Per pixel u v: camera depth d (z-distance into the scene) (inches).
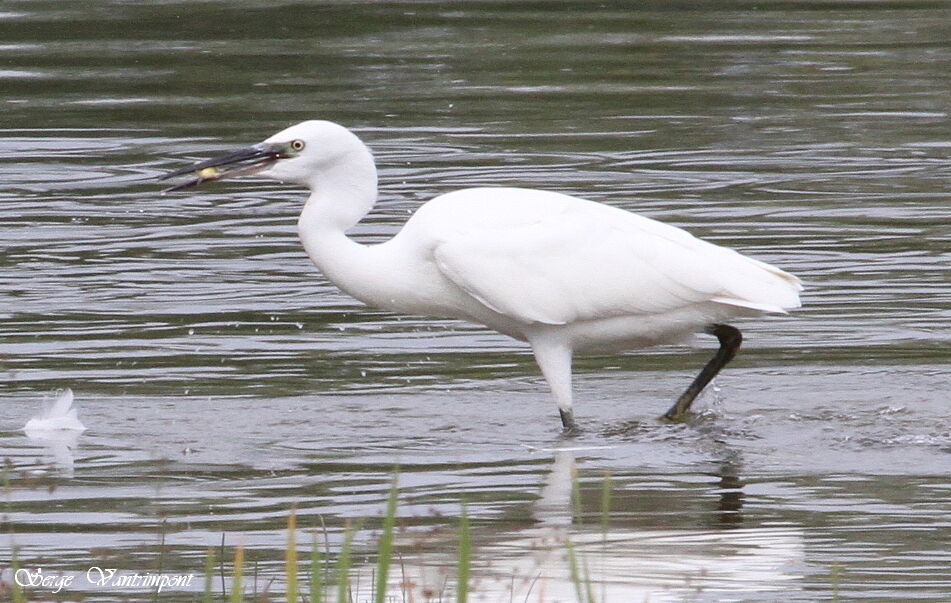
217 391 508.1
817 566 352.5
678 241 479.5
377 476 427.2
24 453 447.2
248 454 447.5
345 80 999.0
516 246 472.7
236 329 575.8
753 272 474.6
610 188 763.4
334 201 488.1
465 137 864.3
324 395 505.0
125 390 508.1
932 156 821.9
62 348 551.2
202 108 928.9
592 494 408.5
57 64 1044.5
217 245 690.2
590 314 476.7
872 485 415.2
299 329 577.3
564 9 1234.0
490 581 344.8
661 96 957.2
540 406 499.5
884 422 479.2
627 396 511.8
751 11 1224.2
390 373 529.7
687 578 345.7
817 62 1043.3
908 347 552.7
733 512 392.5
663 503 400.5
